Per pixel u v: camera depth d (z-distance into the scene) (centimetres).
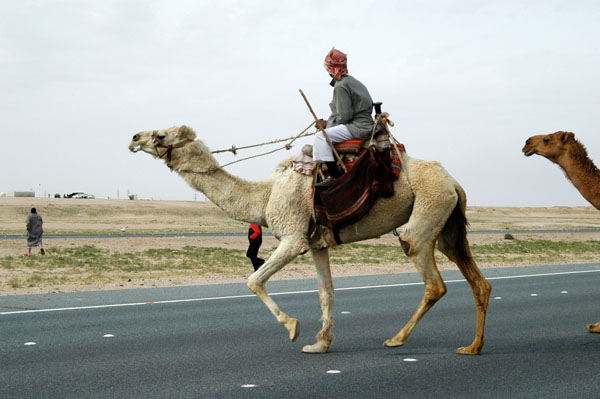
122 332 936
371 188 775
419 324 1028
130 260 2478
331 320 816
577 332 959
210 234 4478
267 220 808
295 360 765
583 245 3869
